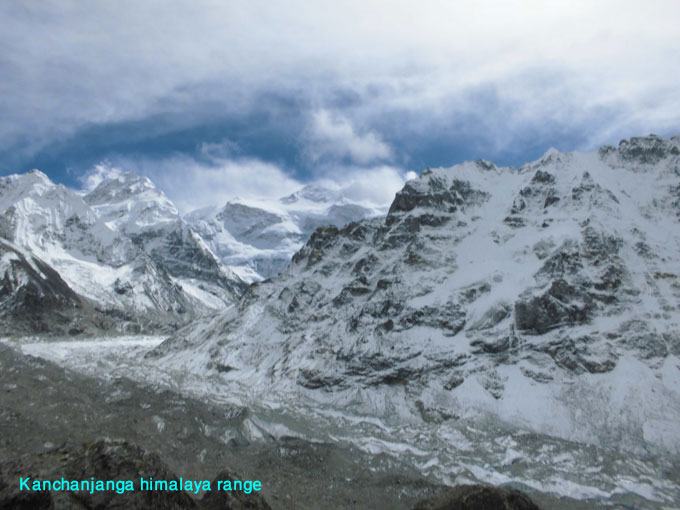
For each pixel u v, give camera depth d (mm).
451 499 47469
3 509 35031
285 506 53094
